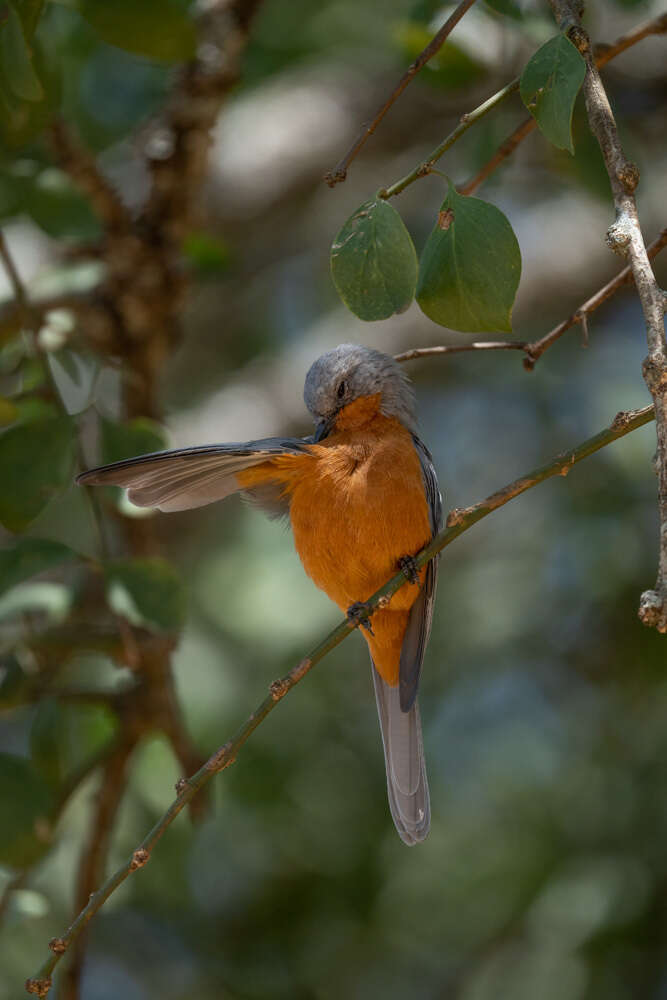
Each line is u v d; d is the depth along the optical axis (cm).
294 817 1203
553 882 1141
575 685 1288
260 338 1558
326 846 1209
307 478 789
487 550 1364
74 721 1070
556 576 1302
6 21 673
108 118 1291
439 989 1170
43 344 938
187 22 802
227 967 1205
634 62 1344
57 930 1070
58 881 1074
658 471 500
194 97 1009
